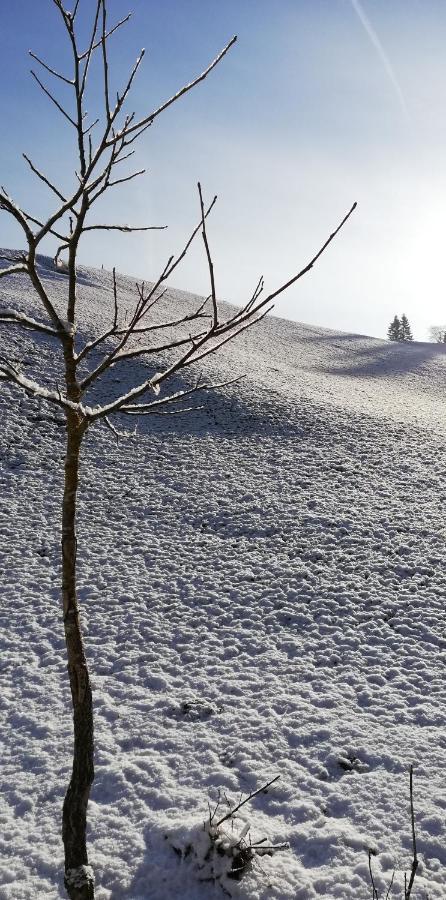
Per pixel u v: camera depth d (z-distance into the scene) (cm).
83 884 412
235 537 1380
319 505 1544
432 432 2312
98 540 1351
